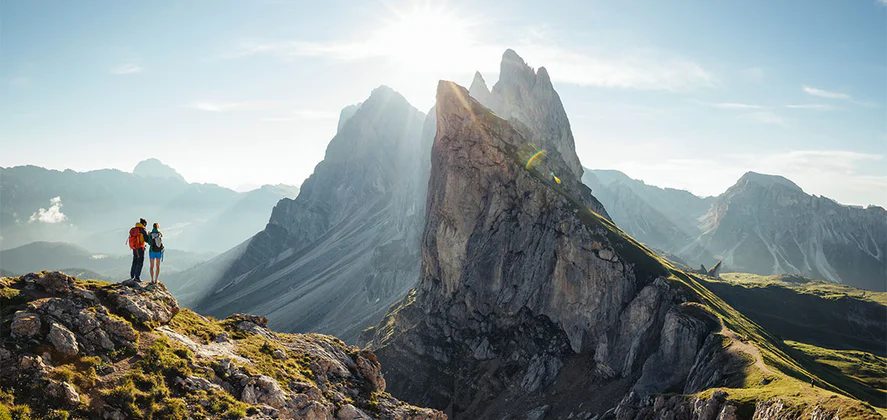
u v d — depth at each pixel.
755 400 82.94
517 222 199.12
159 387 34.69
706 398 89.62
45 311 34.72
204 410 35.12
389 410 46.41
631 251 174.00
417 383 187.75
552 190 196.25
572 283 176.00
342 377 48.56
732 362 113.00
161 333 40.03
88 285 40.25
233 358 42.12
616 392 142.38
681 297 150.38
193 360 39.19
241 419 35.56
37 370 30.67
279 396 39.78
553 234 187.62
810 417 70.12
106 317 36.66
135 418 32.16
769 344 137.12
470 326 196.50
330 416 41.88
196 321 45.66
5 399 28.53
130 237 44.56
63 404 30.20
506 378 171.75
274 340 49.78
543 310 182.25
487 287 197.75
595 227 180.38
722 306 166.00
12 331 32.19
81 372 32.59
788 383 88.88
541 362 166.00
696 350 131.75
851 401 68.94
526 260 192.12
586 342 166.62
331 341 54.47
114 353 35.22
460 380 182.00
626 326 155.38
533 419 149.25
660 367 133.00
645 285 161.12
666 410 98.75
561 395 153.75
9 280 36.88
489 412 163.00
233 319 50.22
